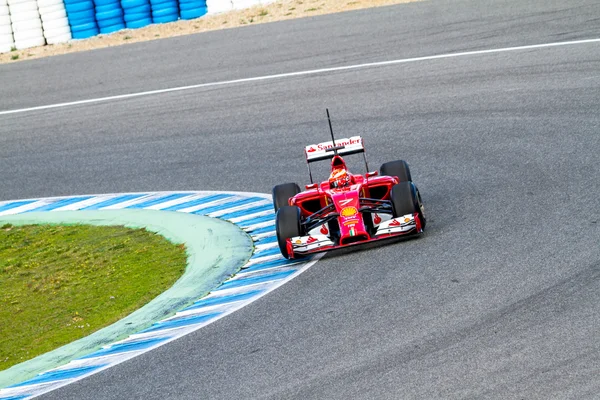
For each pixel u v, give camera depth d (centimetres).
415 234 4147
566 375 2536
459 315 3100
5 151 7625
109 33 10331
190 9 10356
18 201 6488
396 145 5944
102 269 4853
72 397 3112
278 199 4481
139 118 7781
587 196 4222
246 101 7638
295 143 6438
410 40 8281
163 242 5091
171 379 3075
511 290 3241
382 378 2731
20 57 10175
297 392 2756
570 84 6366
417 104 6700
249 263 4331
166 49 9562
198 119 7450
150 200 5909
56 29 10281
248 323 3462
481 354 2766
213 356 3200
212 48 9300
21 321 4325
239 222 5078
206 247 4759
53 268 5038
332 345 3064
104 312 4194
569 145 5159
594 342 2698
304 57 8462
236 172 6097
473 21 8444
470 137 5759
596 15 7894
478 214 4297
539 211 4147
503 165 5075
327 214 4281
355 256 3997
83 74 9275
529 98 6272
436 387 2608
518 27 8006
